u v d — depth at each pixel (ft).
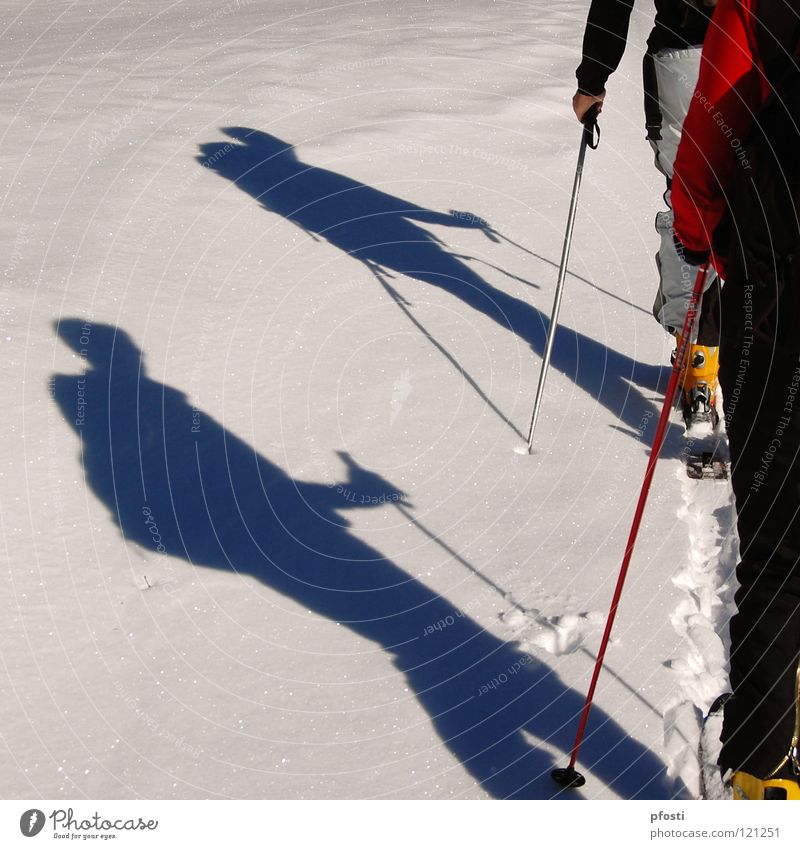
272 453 9.31
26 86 19.94
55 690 6.65
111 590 7.59
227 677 6.79
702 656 6.91
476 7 28.60
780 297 4.92
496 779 5.95
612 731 6.29
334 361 10.84
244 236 13.61
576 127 18.42
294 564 7.95
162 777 5.99
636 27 24.70
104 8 31.40
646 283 12.76
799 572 5.17
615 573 7.78
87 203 14.10
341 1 30.66
